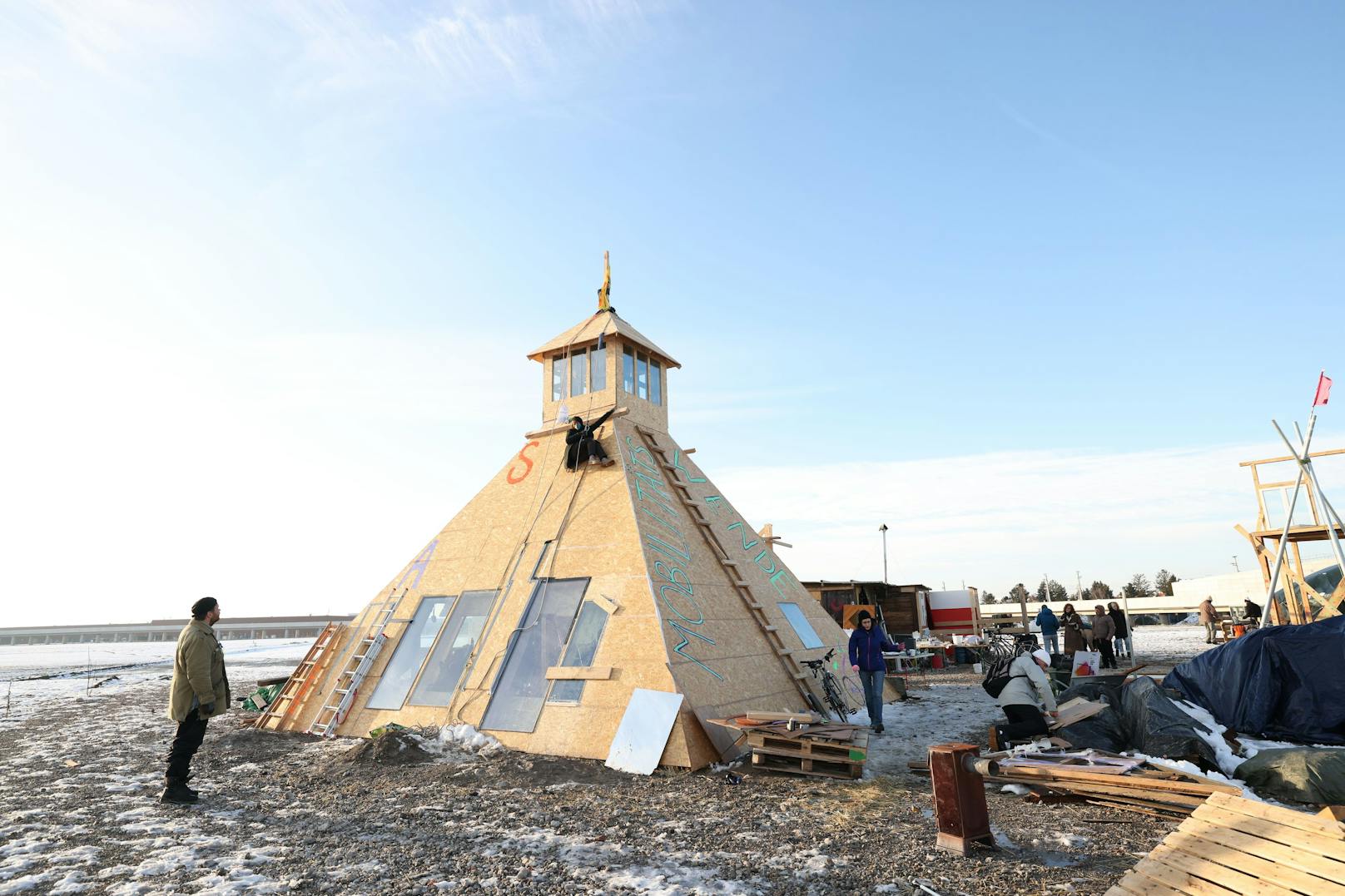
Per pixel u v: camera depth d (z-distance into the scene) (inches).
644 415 625.9
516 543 532.7
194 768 390.6
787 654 512.1
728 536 602.2
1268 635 419.8
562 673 429.1
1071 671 658.8
